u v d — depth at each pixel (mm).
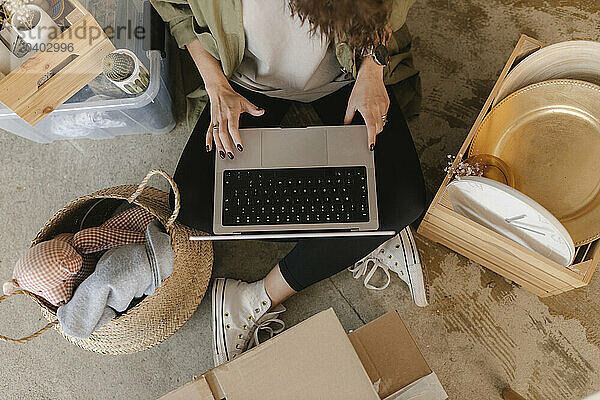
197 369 1437
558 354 1413
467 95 1610
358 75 1216
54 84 1083
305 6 828
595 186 1253
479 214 1151
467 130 1582
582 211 1245
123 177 1585
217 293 1399
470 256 1436
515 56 1237
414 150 1242
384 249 1433
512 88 1286
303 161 1160
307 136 1175
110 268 1141
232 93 1191
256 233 1157
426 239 1512
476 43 1646
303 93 1301
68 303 1148
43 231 1230
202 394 997
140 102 1320
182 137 1604
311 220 1135
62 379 1438
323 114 1349
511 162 1320
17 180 1583
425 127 1590
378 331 1114
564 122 1298
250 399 979
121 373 1438
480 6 1664
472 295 1463
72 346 1458
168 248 1186
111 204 1444
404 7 1117
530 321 1436
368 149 1165
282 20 1041
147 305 1183
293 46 1112
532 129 1319
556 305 1440
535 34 1641
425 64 1639
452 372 1422
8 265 1524
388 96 1269
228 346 1376
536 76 1277
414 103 1504
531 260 1185
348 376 988
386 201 1209
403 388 1076
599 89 1215
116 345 1271
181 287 1287
